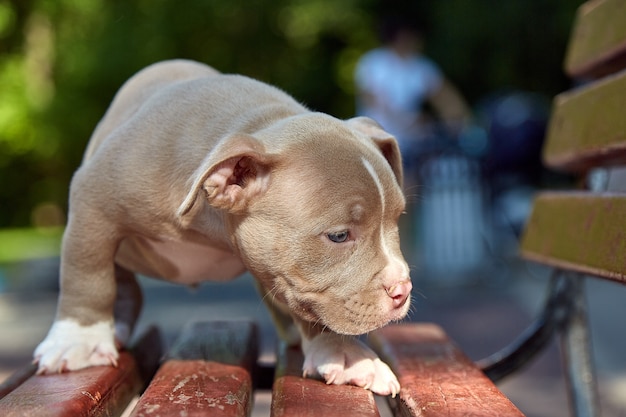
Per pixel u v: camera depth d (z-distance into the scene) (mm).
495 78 4391
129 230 774
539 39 4266
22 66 4773
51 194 5066
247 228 705
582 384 855
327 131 716
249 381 708
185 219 752
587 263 719
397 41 2416
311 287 689
